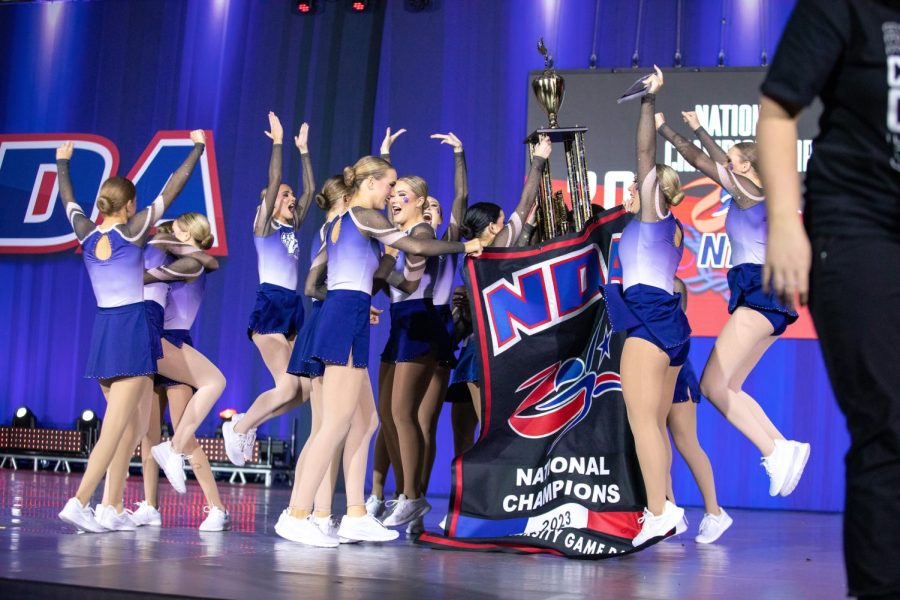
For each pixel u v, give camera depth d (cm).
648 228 347
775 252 152
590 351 384
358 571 296
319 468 369
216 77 817
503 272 391
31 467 855
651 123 348
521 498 375
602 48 736
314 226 779
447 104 761
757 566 342
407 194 423
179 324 441
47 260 851
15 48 863
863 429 152
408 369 424
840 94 154
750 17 716
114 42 846
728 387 404
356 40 789
